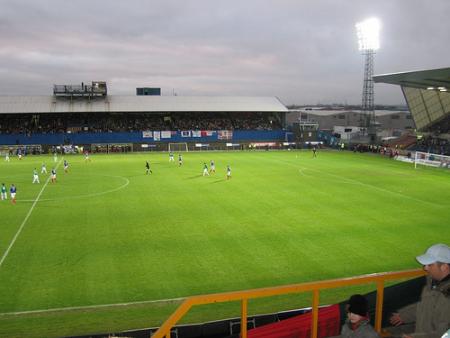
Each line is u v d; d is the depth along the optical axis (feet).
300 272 66.85
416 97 257.34
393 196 126.93
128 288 60.64
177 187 140.36
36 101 296.51
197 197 123.75
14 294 58.59
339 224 94.48
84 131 291.38
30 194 128.47
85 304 55.67
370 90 322.14
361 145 279.90
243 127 320.91
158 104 310.86
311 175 169.37
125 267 68.59
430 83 162.91
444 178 163.32
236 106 320.09
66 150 268.62
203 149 298.35
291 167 194.90
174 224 94.12
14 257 72.79
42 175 168.76
